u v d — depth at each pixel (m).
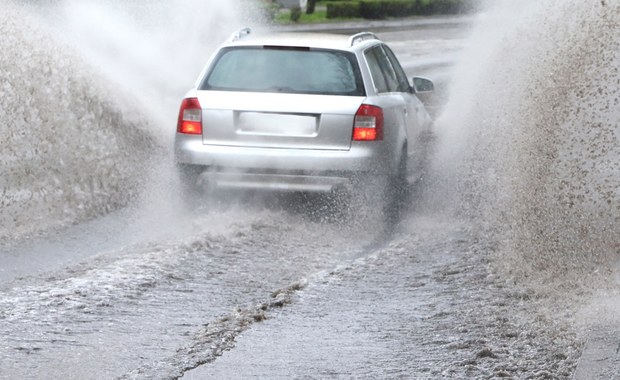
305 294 20.88
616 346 16.25
